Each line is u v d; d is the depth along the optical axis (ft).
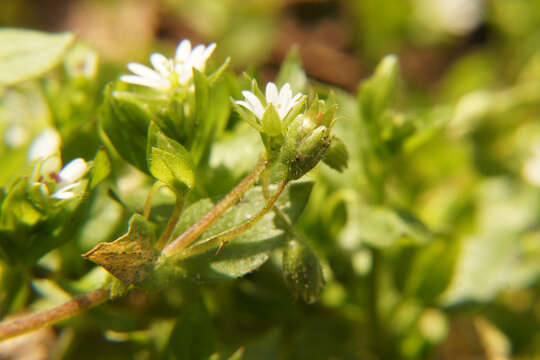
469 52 0.87
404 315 0.57
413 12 0.85
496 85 0.80
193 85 0.48
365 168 0.53
